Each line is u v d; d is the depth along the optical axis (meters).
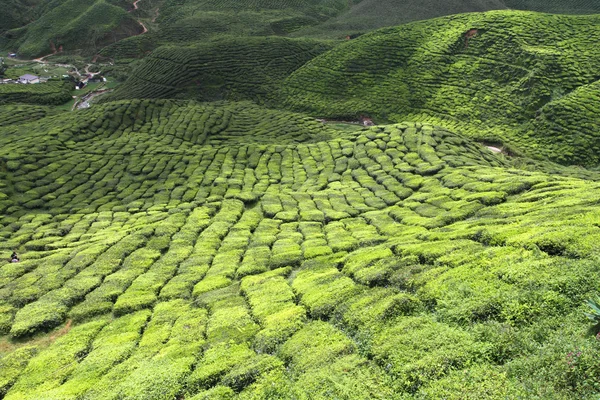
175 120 69.19
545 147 59.75
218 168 52.16
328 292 20.30
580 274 15.13
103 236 35.03
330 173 47.72
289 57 101.75
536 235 19.11
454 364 13.15
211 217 38.75
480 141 64.81
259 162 53.69
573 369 11.11
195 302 23.67
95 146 57.94
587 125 59.62
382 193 38.34
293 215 36.31
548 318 13.90
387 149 48.78
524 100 67.75
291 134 66.19
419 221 28.75
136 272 28.27
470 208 28.70
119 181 49.75
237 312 20.97
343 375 13.97
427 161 43.34
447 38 85.62
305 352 16.20
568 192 26.23
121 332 21.58
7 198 44.31
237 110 78.19
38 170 49.44
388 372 13.86
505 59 75.94
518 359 12.47
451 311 15.70
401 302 17.12
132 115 69.62
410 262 21.20
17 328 23.09
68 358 20.05
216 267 27.62
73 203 44.34
